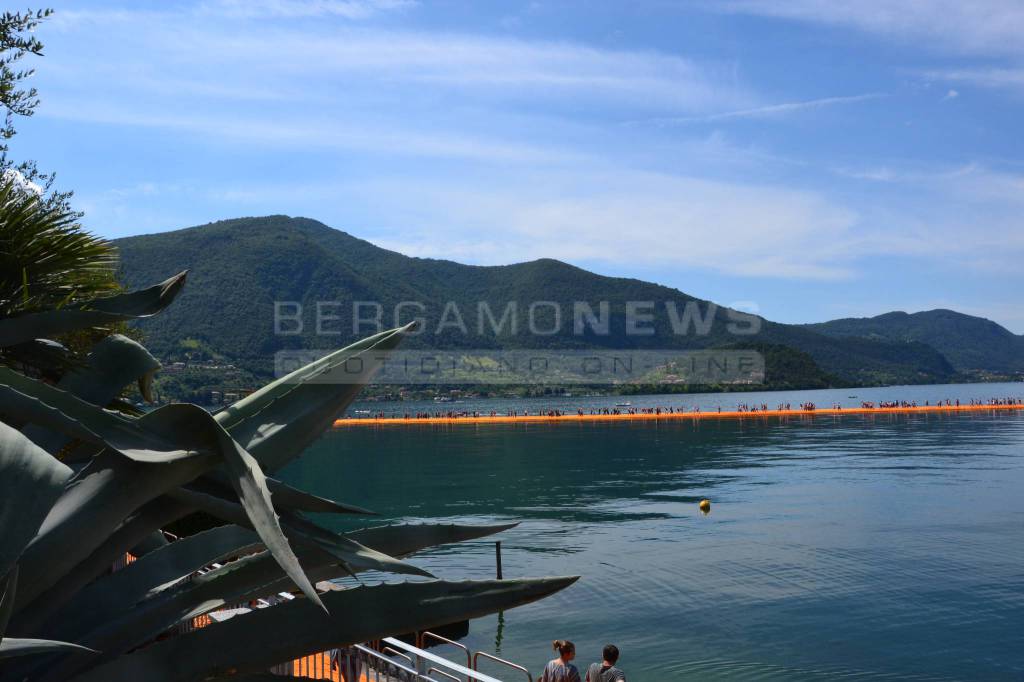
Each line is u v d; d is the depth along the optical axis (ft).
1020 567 107.76
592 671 45.55
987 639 76.74
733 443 334.24
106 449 9.22
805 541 130.41
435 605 9.85
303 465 278.67
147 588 11.11
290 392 11.29
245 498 8.50
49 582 9.13
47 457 7.38
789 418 504.02
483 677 26.05
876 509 161.79
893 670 68.74
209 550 11.67
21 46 31.81
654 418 525.75
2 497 7.09
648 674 69.00
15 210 15.19
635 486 208.13
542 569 113.39
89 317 12.37
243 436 10.99
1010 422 430.20
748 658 72.64
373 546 10.91
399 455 310.65
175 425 9.39
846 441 332.19
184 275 13.01
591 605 92.68
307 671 31.76
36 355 12.97
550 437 389.19
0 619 7.17
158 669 9.75
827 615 86.63
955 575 104.22
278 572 10.73
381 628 9.89
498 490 205.98
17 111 31.91
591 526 150.92
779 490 193.47
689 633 80.89
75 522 9.01
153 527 10.21
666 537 137.28
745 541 131.54
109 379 13.07
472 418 548.31
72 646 7.66
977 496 175.94
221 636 9.82
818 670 69.00
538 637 80.48
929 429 392.27
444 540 11.18
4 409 9.00
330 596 9.99
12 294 15.23
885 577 104.01
